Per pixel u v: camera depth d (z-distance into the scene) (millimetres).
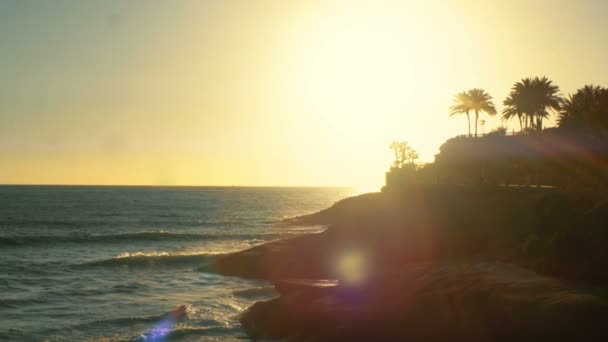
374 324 18906
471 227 42500
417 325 18062
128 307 29500
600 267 19641
